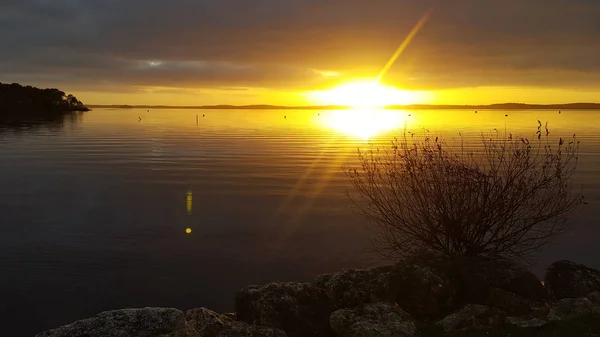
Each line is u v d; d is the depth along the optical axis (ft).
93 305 32.86
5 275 38.50
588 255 41.65
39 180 95.50
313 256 43.65
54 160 133.90
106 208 67.10
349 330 18.85
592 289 22.71
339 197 75.56
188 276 38.55
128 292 35.09
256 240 49.55
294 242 48.55
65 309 32.19
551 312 20.03
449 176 23.04
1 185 88.43
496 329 18.37
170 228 54.95
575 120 522.47
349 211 63.93
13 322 30.14
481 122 483.92
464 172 22.94
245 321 20.53
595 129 317.83
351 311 20.01
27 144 193.06
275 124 480.23
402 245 28.86
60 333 16.52
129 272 39.42
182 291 35.37
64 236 51.03
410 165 23.85
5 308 32.19
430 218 23.68
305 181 94.68
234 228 55.06
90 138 234.79
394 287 22.31
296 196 77.20
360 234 50.80
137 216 61.67
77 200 73.46
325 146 197.88
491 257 24.26
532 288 22.99
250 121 570.87
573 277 23.62
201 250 45.85
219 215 62.39
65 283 36.94
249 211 65.21
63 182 92.94
